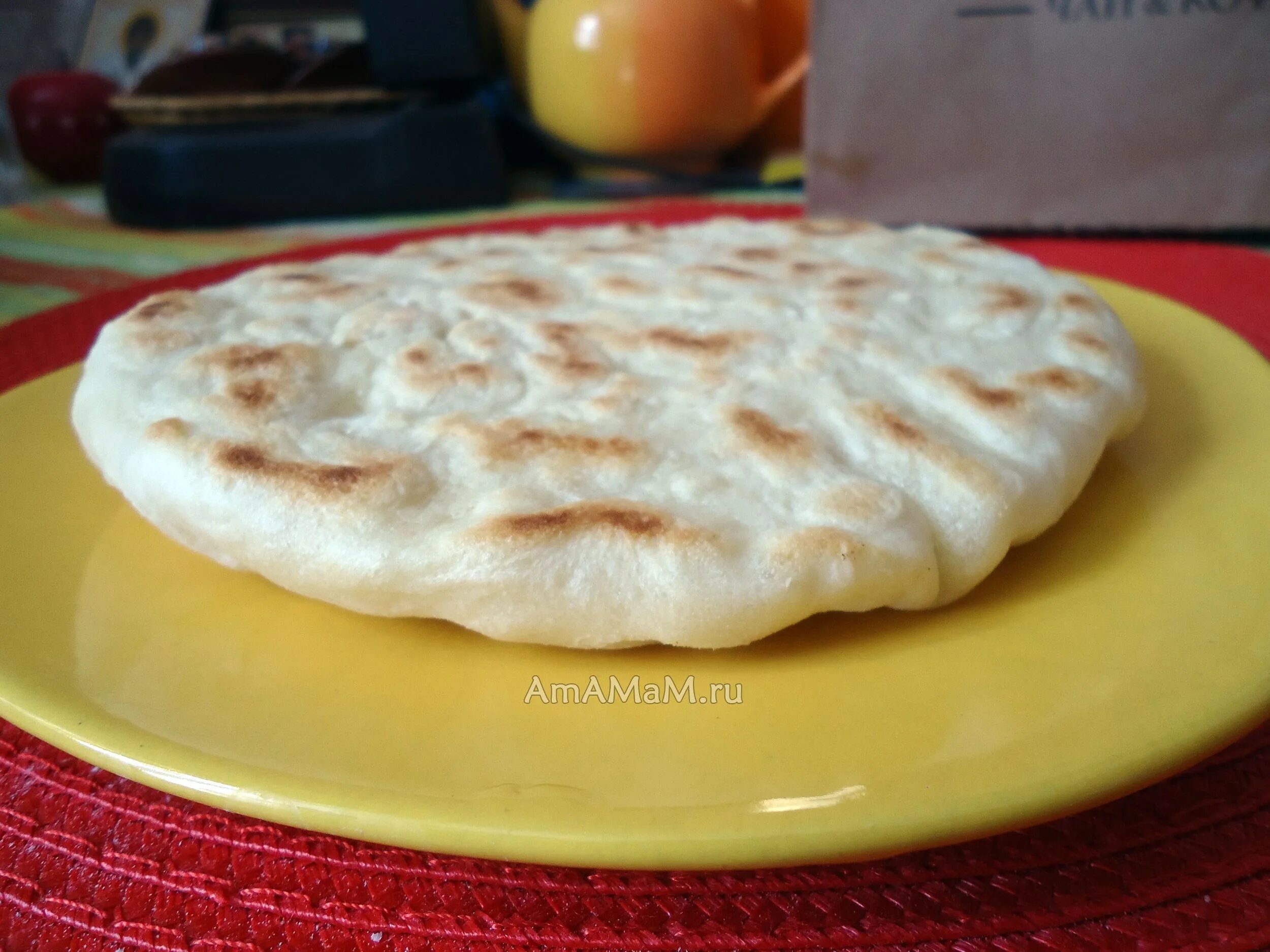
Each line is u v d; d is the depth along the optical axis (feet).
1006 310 0.62
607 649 0.45
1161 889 0.38
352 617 0.47
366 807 0.34
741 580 0.43
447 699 0.42
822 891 0.39
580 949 0.37
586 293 0.66
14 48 1.85
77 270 1.13
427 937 0.37
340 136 1.32
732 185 1.47
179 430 0.50
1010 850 0.40
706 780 0.36
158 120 1.36
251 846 0.41
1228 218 1.12
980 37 1.11
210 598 0.48
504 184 1.40
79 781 0.44
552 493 0.46
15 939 0.37
